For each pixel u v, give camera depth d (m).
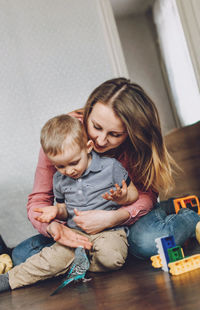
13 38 2.25
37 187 1.20
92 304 0.69
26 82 2.22
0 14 2.26
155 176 1.17
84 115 1.09
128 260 1.13
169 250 0.84
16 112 2.18
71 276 0.91
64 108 2.23
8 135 2.15
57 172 1.13
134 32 4.61
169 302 0.61
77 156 1.01
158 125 1.13
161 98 4.50
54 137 1.00
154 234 1.05
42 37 2.27
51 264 0.98
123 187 1.01
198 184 2.52
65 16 2.30
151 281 0.79
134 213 1.08
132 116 1.04
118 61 2.30
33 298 0.84
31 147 2.17
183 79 3.75
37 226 1.13
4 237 2.06
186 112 3.92
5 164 2.12
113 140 1.08
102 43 2.31
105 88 1.08
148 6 4.45
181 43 3.54
